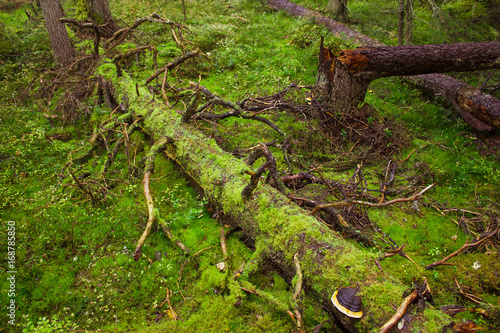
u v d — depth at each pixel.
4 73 6.79
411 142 5.25
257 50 8.23
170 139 3.86
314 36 8.60
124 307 2.76
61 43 6.64
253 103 5.50
